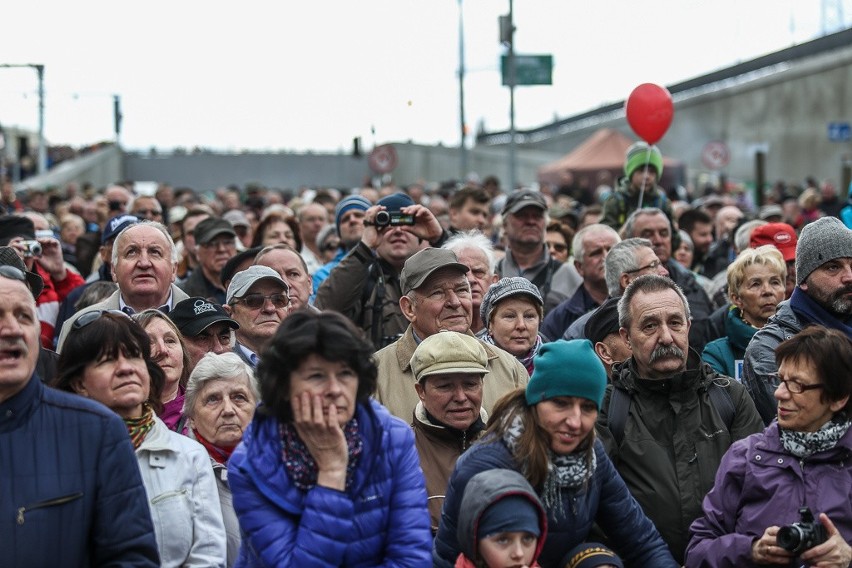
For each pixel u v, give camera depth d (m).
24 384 4.79
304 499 4.79
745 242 11.58
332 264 11.48
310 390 4.68
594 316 7.73
